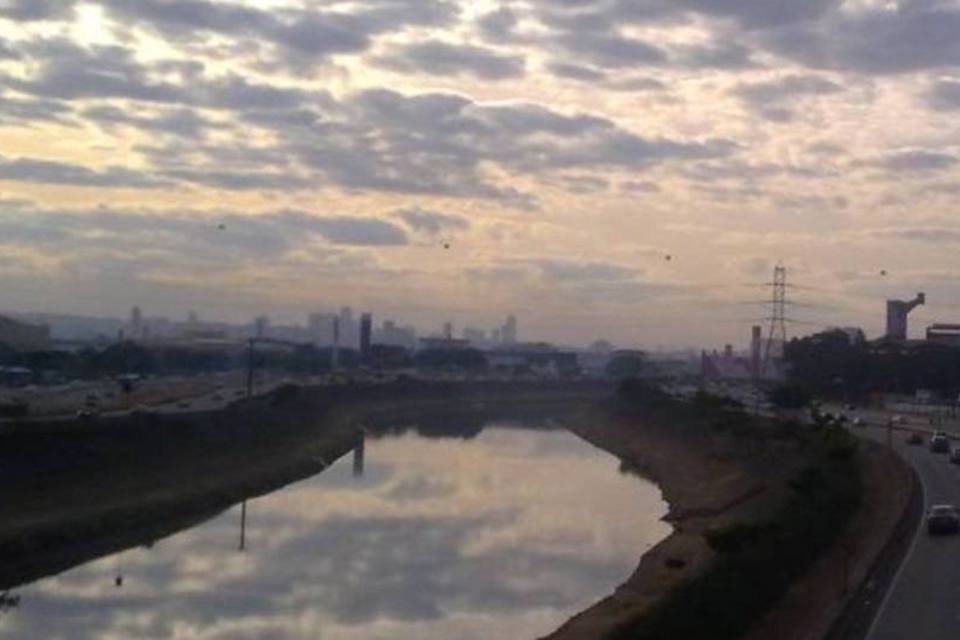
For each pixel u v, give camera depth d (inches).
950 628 1344.7
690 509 3235.7
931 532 2193.7
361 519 3164.4
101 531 2817.4
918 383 6727.4
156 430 3860.7
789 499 2416.3
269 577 2369.6
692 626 1353.3
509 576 2380.7
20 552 2497.5
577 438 6107.3
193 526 3053.6
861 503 2605.8
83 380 7126.0
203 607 2096.5
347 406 7081.7
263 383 7495.1
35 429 3277.6
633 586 2134.6
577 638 1692.9
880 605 1501.0
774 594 1589.6
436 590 2245.3
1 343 7785.4
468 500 3565.5
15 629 1920.5
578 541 2815.0
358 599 2169.0
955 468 3403.1
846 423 4672.7
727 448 4308.6
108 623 1971.0
